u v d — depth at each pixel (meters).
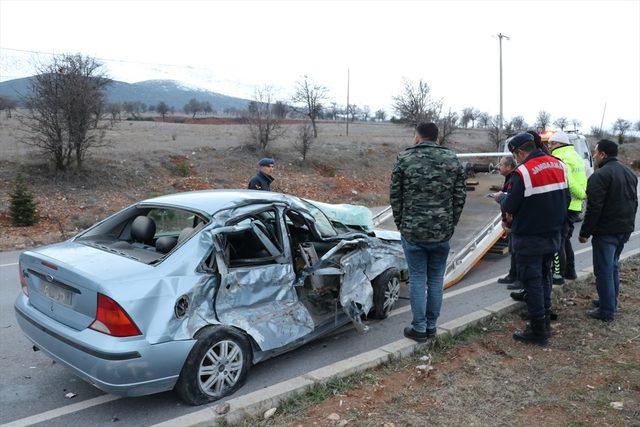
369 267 5.31
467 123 56.69
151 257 3.97
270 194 4.77
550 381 4.03
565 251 6.57
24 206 12.82
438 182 4.38
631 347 4.68
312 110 34.06
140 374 3.41
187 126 37.69
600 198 5.10
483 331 5.11
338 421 3.46
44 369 4.56
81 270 3.59
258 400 3.61
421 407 3.64
